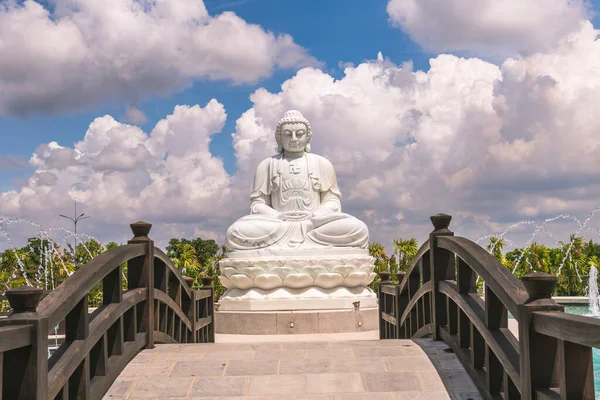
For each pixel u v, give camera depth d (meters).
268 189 15.86
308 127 16.06
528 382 4.07
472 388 5.26
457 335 6.16
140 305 6.54
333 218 14.34
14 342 3.64
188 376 5.56
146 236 6.65
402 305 8.94
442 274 6.70
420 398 5.09
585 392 3.66
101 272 5.02
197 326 9.41
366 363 5.82
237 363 5.87
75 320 4.71
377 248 34.31
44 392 3.91
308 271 13.47
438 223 6.74
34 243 26.48
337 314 13.02
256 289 13.75
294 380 5.43
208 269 35.41
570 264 31.42
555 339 4.07
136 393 5.23
